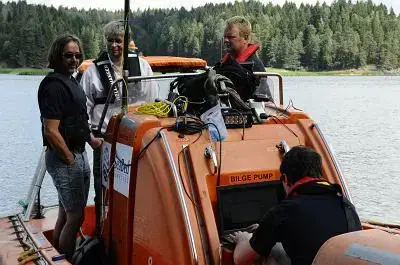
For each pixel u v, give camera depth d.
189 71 5.98
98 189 4.52
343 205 3.00
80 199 4.25
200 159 3.37
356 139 14.94
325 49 65.88
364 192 9.40
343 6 73.12
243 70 3.98
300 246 2.90
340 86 43.38
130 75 4.84
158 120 3.57
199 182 3.30
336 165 3.67
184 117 3.54
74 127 4.18
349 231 2.94
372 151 13.22
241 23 4.78
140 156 3.49
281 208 2.98
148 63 5.41
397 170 10.98
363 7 75.88
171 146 3.34
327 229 2.90
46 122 4.09
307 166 3.04
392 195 9.05
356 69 69.50
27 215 4.91
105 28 4.90
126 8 3.77
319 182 3.03
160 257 3.27
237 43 4.78
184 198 3.21
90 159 7.03
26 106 23.75
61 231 4.38
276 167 3.51
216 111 3.54
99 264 4.08
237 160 3.46
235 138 3.57
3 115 20.12
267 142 3.60
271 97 4.65
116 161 3.84
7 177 10.10
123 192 3.72
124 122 3.76
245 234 3.28
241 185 3.41
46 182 9.43
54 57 4.19
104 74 4.86
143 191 3.46
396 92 36.28
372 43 71.19
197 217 3.23
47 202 8.04
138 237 3.53
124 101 3.88
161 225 3.25
